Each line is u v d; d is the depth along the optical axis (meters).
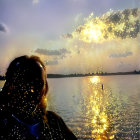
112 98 63.66
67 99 66.06
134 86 112.81
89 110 44.44
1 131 1.29
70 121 34.47
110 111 42.22
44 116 1.46
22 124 1.34
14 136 1.30
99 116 37.56
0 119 1.31
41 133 1.39
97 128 29.20
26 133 1.34
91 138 25.23
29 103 1.36
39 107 1.43
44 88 1.44
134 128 28.38
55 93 89.88
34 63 1.38
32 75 1.35
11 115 1.33
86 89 108.25
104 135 25.98
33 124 1.38
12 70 1.37
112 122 32.44
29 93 1.35
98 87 119.44
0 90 1.37
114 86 118.06
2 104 1.33
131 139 24.03
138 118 34.09
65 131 1.61
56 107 49.34
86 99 64.06
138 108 43.69
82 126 30.92
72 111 43.25
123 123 31.45
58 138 1.52
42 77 1.39
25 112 1.35
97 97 68.06
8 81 1.37
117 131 27.39
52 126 1.52
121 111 41.59
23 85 1.35
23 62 1.37
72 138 1.63
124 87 107.06
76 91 97.19
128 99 59.56
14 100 1.34
